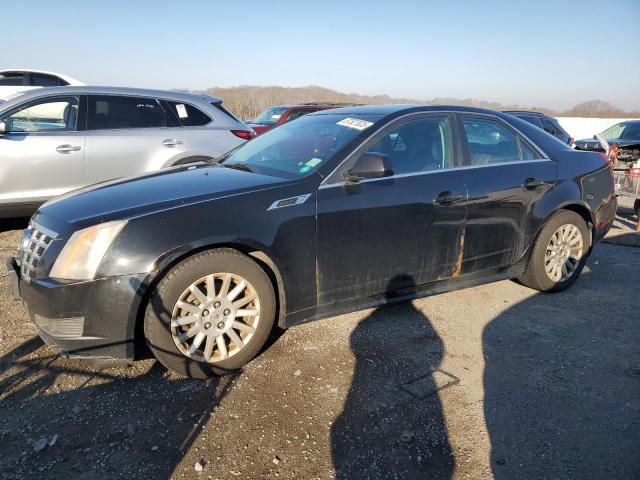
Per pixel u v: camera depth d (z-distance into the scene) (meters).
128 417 2.56
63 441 2.38
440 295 4.26
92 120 5.86
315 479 2.17
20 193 5.46
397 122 3.54
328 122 3.87
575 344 3.43
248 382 2.89
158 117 6.25
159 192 3.02
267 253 2.95
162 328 2.71
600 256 5.58
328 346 3.33
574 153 4.41
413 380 2.94
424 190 3.49
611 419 2.61
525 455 2.34
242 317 3.00
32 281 2.68
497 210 3.82
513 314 3.91
